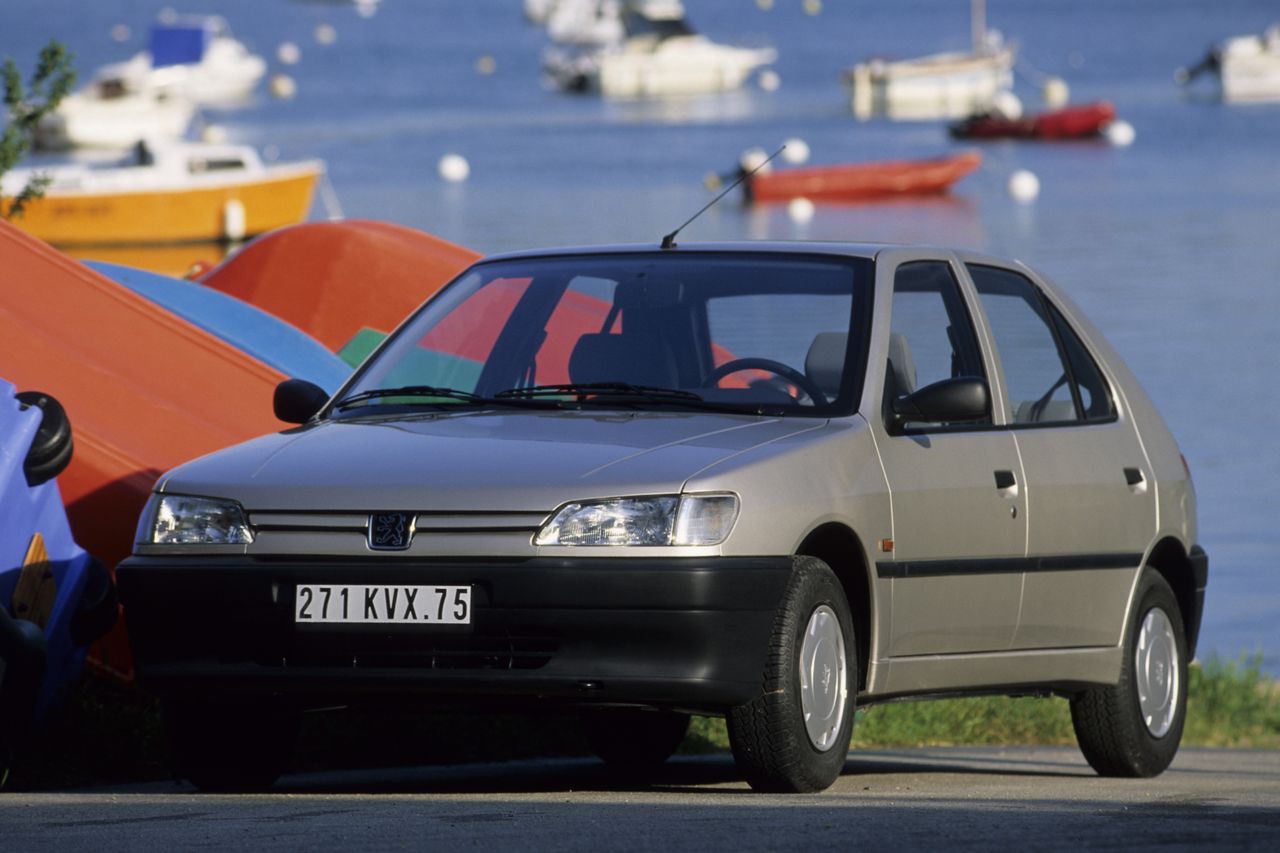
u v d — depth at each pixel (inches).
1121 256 6628.9
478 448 791.1
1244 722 1893.5
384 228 1759.4
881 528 813.9
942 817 692.1
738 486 757.9
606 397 850.8
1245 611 2632.9
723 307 879.1
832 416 831.1
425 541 754.8
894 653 834.2
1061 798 808.9
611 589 738.8
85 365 1170.6
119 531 1061.8
